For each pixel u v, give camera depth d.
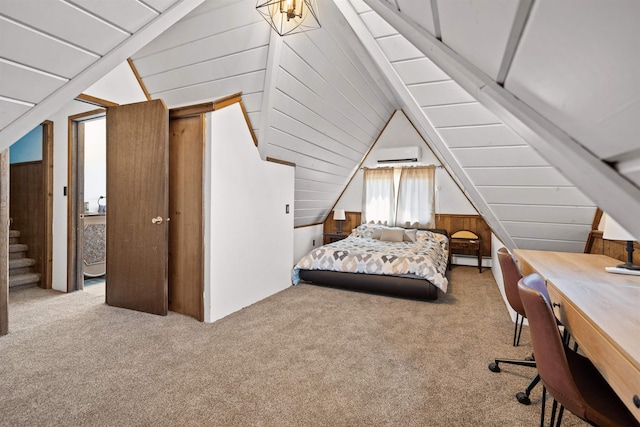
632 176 0.45
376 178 5.87
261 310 3.08
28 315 2.84
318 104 3.43
